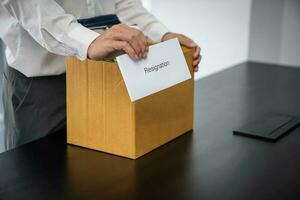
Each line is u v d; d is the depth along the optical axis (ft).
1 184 5.06
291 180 5.19
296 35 13.43
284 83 9.02
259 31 13.07
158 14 14.62
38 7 5.49
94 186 5.04
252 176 5.27
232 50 13.38
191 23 13.99
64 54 5.64
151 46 5.32
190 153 5.82
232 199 4.81
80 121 5.88
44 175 5.26
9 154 5.77
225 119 7.00
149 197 4.84
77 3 6.75
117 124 5.62
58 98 7.16
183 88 6.20
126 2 7.48
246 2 12.64
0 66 10.27
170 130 6.12
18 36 6.68
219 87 8.68
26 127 7.29
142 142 5.68
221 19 13.29
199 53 6.40
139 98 5.11
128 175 5.27
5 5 5.75
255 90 8.52
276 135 6.34
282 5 13.16
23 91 7.17
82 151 5.87
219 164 5.55
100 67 5.51
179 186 5.05
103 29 6.04
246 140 6.25
